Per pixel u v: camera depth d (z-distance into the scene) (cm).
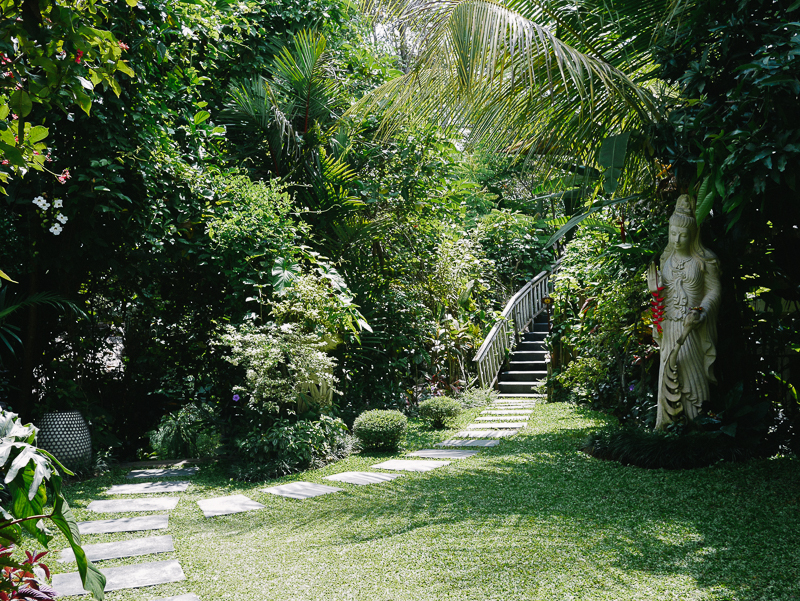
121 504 504
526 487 496
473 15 504
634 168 623
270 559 352
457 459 632
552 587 287
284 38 962
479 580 300
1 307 551
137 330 851
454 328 1157
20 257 591
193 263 766
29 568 197
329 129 906
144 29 581
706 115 523
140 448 845
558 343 1077
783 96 428
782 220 557
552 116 580
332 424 677
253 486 572
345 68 1004
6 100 206
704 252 583
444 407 845
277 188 768
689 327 570
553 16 565
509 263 1625
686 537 354
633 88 539
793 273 615
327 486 546
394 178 975
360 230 889
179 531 422
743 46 498
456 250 1209
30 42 190
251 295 732
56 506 186
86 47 196
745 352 635
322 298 704
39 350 659
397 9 528
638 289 704
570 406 988
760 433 546
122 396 834
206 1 739
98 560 356
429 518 421
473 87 538
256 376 642
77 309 593
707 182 475
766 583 283
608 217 746
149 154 645
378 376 977
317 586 303
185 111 740
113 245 657
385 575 313
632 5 555
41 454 188
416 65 536
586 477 519
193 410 818
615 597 273
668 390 589
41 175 573
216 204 730
